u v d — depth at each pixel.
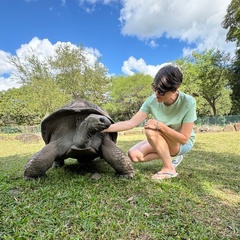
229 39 18.06
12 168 3.16
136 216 1.47
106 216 1.46
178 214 1.50
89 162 2.88
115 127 2.18
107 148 2.13
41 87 18.52
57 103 18.50
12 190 1.89
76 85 20.55
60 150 2.13
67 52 20.27
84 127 1.94
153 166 2.78
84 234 1.28
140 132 11.16
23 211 1.51
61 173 2.36
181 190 1.89
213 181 2.25
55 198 1.70
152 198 1.71
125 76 27.42
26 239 1.23
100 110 2.29
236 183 2.22
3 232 1.29
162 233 1.30
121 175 2.19
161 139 2.23
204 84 21.45
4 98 26.45
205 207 1.62
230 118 16.61
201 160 3.43
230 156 3.82
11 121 26.45
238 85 19.09
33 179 2.08
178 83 1.84
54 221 1.40
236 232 1.33
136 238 1.26
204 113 28.11
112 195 1.77
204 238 1.24
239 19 16.88
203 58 21.72
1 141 9.73
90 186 1.95
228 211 1.59
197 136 8.16
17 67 18.52
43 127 2.30
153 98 2.31
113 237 1.25
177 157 2.63
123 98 25.81
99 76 21.36
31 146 7.33
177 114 2.18
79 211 1.52
